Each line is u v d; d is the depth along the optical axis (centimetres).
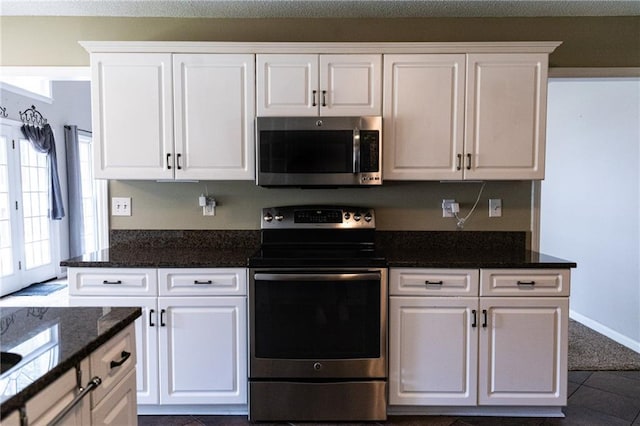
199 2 231
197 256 220
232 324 205
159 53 217
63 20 246
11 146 431
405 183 253
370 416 204
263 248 240
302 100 220
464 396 206
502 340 203
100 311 125
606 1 229
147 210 254
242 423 206
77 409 97
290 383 203
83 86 542
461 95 220
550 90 388
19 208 442
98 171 221
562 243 376
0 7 235
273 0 228
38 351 95
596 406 219
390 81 219
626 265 303
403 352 204
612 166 316
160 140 221
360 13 243
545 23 247
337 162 216
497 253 232
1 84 415
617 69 246
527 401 205
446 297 202
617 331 312
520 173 222
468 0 228
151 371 206
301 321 200
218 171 222
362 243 244
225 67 219
